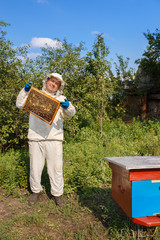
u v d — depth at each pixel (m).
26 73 5.70
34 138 3.14
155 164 2.09
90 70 7.07
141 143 6.52
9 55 5.55
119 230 2.59
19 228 2.69
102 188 3.91
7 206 3.27
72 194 3.63
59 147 3.20
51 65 6.27
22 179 3.85
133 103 11.98
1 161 4.89
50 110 2.85
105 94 7.34
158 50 10.85
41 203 3.29
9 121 5.38
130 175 2.03
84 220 2.89
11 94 5.37
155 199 2.10
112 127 8.34
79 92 6.51
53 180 3.23
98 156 5.33
